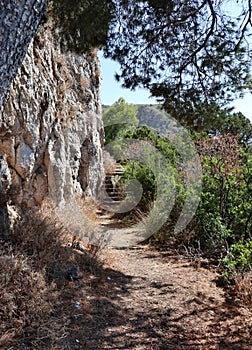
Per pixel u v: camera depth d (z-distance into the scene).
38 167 4.82
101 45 3.53
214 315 2.86
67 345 2.14
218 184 5.28
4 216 3.36
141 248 5.30
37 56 4.68
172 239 5.50
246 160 5.00
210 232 4.83
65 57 6.06
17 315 2.24
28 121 4.25
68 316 2.48
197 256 4.58
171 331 2.55
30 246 3.29
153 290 3.36
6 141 3.89
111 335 2.38
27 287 2.47
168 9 3.38
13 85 3.92
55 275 3.04
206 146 5.81
